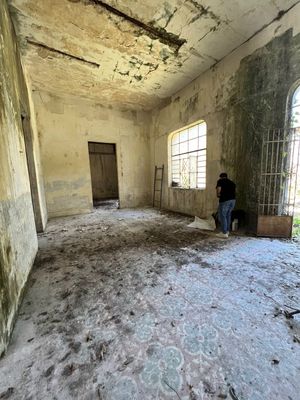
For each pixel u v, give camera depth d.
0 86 1.86
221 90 4.01
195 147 5.26
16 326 1.54
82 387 1.07
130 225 4.62
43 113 5.40
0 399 1.02
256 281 2.08
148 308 1.71
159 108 6.48
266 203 3.42
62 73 4.45
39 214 4.13
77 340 1.39
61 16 2.87
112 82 4.90
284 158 3.15
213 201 4.50
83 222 5.04
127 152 6.96
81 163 6.09
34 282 2.18
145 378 1.11
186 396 1.01
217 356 1.23
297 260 2.54
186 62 4.07
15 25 3.00
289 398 0.99
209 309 1.67
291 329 1.43
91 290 2.01
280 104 3.05
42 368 1.18
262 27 3.11
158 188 6.98
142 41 3.44
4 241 1.52
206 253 2.84
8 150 1.89
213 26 3.11
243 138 3.65
